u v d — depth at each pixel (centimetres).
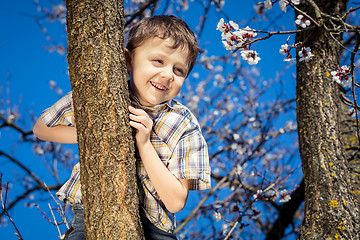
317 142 233
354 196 225
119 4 154
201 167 179
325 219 211
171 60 173
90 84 144
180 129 183
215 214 396
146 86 173
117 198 139
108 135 142
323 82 247
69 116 196
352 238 204
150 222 185
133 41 177
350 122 311
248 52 224
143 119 158
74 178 197
